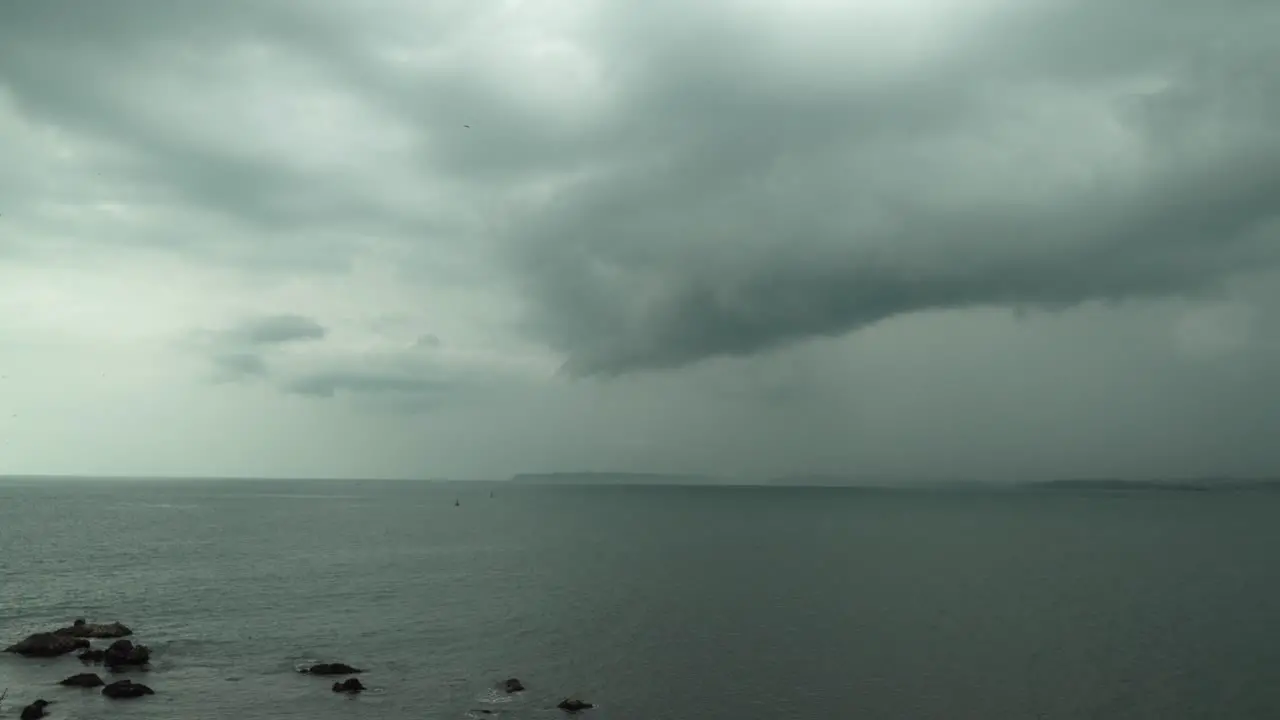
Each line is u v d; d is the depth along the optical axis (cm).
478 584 8538
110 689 4250
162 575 8712
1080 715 4322
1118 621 6694
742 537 15212
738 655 5450
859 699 4534
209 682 4594
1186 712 4375
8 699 4141
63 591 7475
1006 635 6122
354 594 7750
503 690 4572
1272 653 5581
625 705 4378
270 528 15725
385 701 4338
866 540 14662
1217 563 10988
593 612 6944
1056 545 13738
